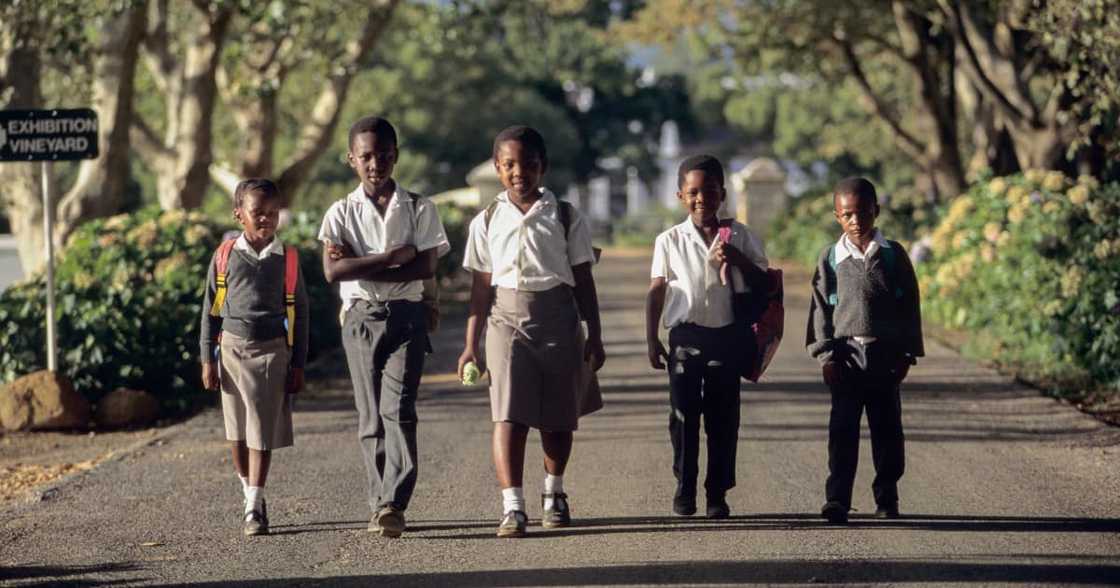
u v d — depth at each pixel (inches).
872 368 552.4
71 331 921.5
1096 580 473.7
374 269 539.5
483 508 608.4
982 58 1626.5
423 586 479.8
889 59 2657.5
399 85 3828.7
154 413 919.7
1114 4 896.3
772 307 557.0
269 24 1444.4
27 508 627.5
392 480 546.0
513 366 540.1
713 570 490.9
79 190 1405.0
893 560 502.3
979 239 1258.6
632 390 962.1
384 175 550.0
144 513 613.0
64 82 1424.7
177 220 1051.3
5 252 1865.2
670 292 562.6
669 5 2199.8
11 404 874.8
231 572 505.4
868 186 554.6
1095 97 965.2
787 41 2201.0
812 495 624.7
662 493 630.5
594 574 489.4
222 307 563.8
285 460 732.7
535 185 544.4
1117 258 981.8
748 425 816.3
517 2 2079.2
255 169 1754.4
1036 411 846.5
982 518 572.7
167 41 1683.1
